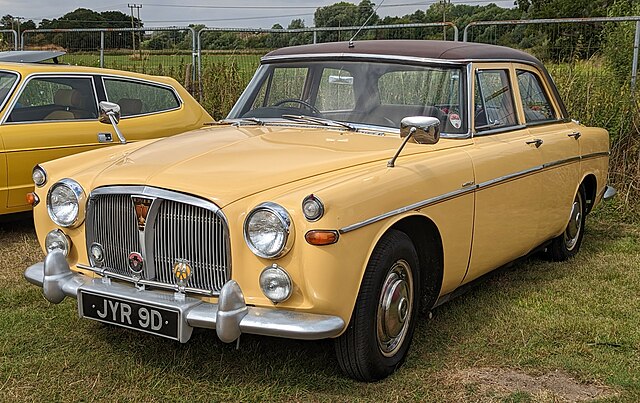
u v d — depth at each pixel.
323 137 4.25
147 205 3.46
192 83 11.24
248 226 3.25
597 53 8.57
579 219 6.20
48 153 6.70
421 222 3.88
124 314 3.52
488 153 4.43
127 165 3.77
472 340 4.30
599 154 6.16
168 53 11.72
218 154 3.83
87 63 12.27
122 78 7.51
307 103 4.77
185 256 3.45
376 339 3.59
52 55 8.31
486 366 3.96
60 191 3.85
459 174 4.08
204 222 3.38
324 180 3.48
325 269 3.21
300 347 4.09
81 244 3.87
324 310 3.27
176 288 3.47
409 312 3.87
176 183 3.46
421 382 3.73
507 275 5.70
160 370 3.81
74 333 4.31
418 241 3.99
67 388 3.62
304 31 10.28
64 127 6.86
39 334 4.29
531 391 3.67
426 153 4.10
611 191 6.79
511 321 4.61
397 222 3.68
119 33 12.01
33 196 4.08
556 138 5.36
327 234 3.18
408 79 4.52
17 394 3.55
